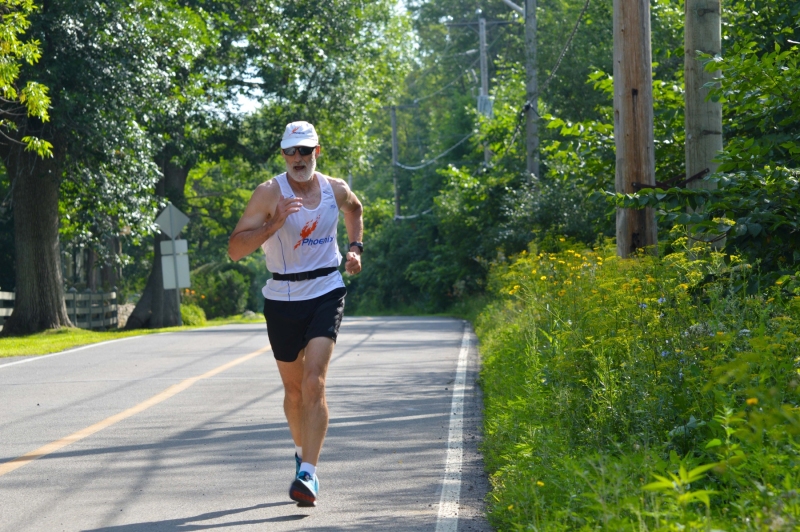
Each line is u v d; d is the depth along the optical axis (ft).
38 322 129.29
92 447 40.96
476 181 160.97
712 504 24.70
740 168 45.32
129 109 118.62
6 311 138.41
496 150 148.46
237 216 271.28
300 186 31.78
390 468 36.91
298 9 174.50
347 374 66.90
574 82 138.00
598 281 41.57
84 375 66.39
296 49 166.91
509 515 27.81
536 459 30.60
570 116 139.74
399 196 321.52
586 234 114.42
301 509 30.94
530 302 56.65
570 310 44.88
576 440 33.22
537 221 123.85
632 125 60.49
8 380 64.18
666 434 29.45
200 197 261.85
